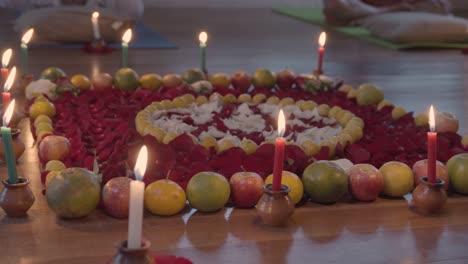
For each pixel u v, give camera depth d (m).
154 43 4.47
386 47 4.63
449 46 4.63
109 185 1.98
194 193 2.01
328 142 2.30
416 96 3.18
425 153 2.37
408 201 2.12
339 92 2.87
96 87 2.86
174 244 1.89
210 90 2.84
